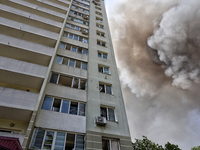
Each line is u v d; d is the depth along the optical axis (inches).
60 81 535.2
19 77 416.8
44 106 432.1
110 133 442.0
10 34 557.0
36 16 661.3
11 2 698.8
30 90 458.3
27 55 494.0
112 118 499.2
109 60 717.3
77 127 421.7
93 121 448.5
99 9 1142.3
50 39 587.5
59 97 472.7
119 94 582.2
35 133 365.7
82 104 492.4
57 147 367.6
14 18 636.1
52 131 389.4
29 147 336.8
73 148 382.3
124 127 481.1
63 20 782.5
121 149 419.8
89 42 762.2
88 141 395.5
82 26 879.1
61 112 440.1
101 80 595.2
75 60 639.8
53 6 833.5
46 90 467.5
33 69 430.0
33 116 342.6
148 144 761.0
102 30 911.0
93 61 661.3
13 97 350.6
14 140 249.1
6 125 364.5
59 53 623.2
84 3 1127.0
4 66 400.8
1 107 334.6
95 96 522.6
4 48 467.8
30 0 797.2
